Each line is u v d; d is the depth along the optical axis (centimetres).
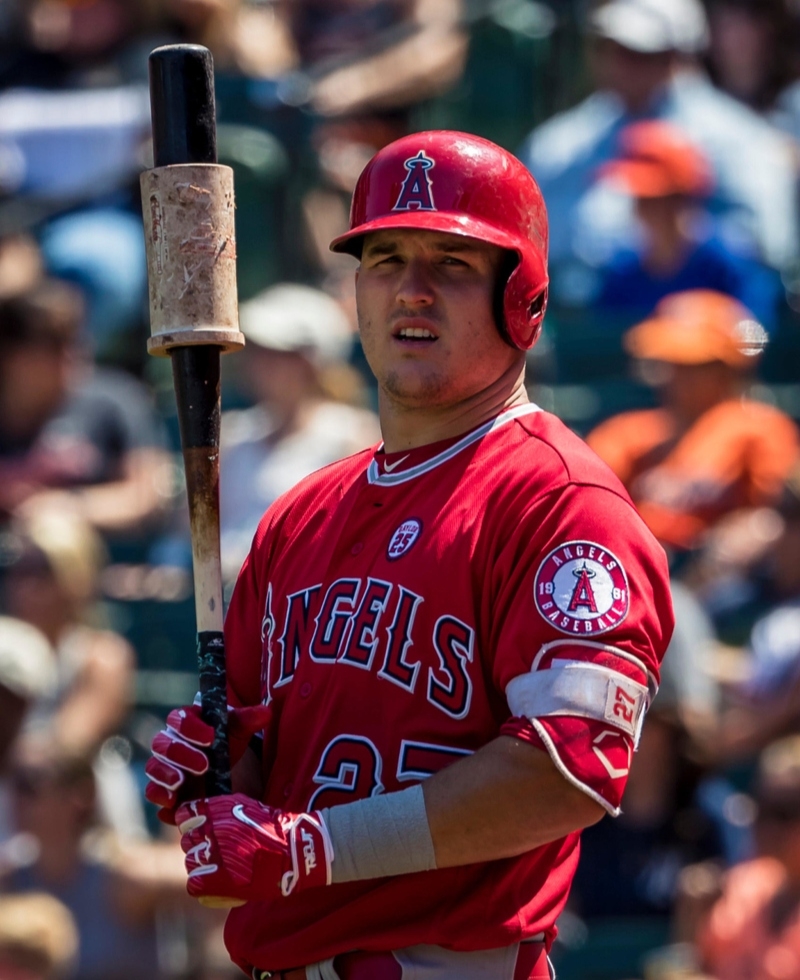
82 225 2956
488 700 961
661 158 2748
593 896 2159
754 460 2481
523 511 961
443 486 999
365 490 1034
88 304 2875
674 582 2436
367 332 1020
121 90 3075
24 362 2586
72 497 2594
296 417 2539
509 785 906
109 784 2194
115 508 2611
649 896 2153
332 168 3027
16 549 2345
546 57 3188
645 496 2491
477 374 1005
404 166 1009
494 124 3192
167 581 2598
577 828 920
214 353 1022
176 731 956
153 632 2570
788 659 2262
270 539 1092
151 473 2688
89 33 3123
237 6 3162
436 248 995
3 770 2130
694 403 2511
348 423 2580
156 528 2669
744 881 2106
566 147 2900
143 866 2072
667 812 2177
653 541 970
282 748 1009
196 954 2078
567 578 935
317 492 1080
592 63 2958
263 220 2984
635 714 929
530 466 977
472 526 973
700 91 2931
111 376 2730
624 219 2781
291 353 2530
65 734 2186
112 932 2056
